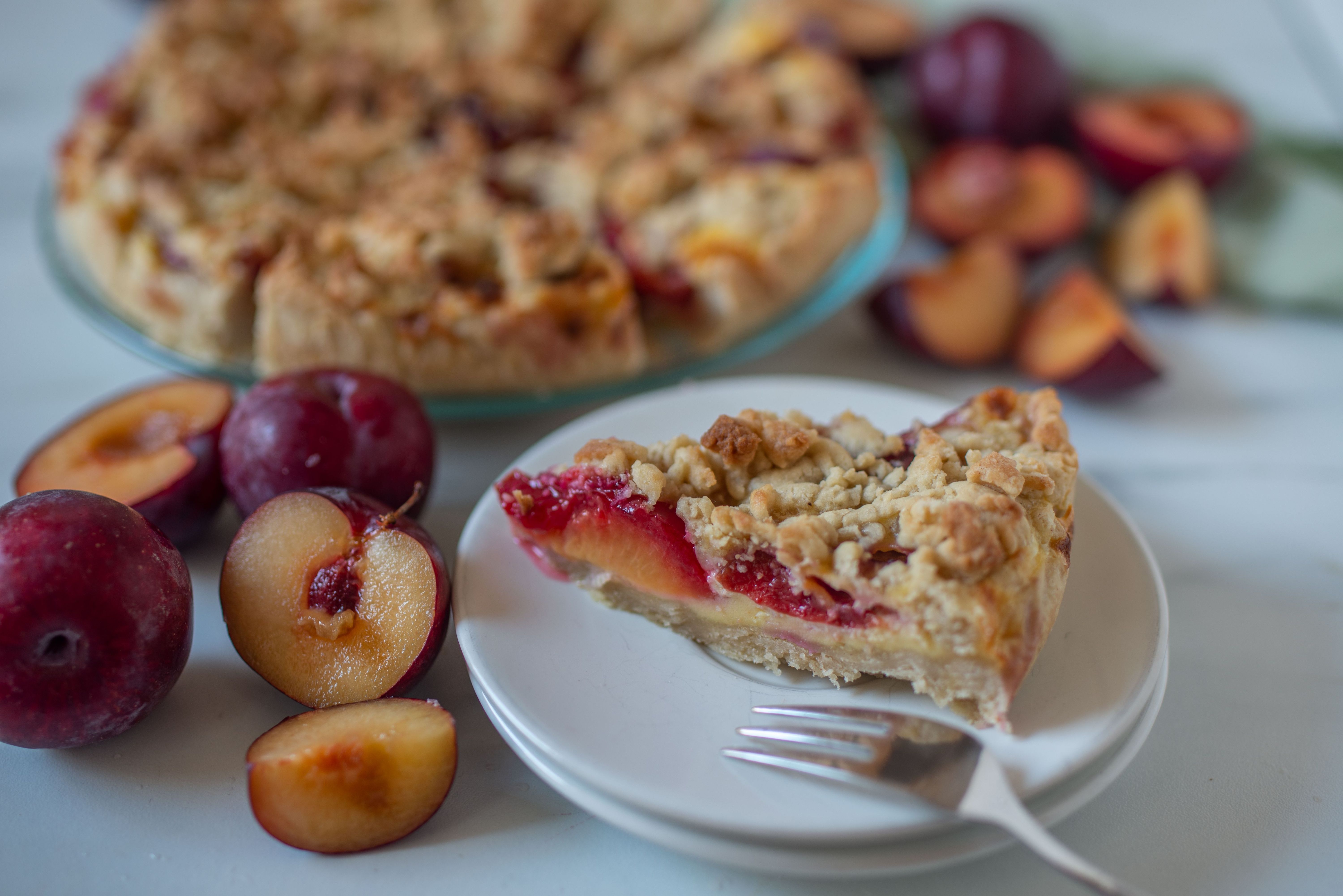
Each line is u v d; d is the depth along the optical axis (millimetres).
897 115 672
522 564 436
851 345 562
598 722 396
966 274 548
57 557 392
